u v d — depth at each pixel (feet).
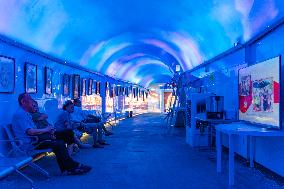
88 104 53.42
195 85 47.47
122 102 86.69
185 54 51.85
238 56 28.89
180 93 56.90
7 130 22.12
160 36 49.57
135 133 48.80
